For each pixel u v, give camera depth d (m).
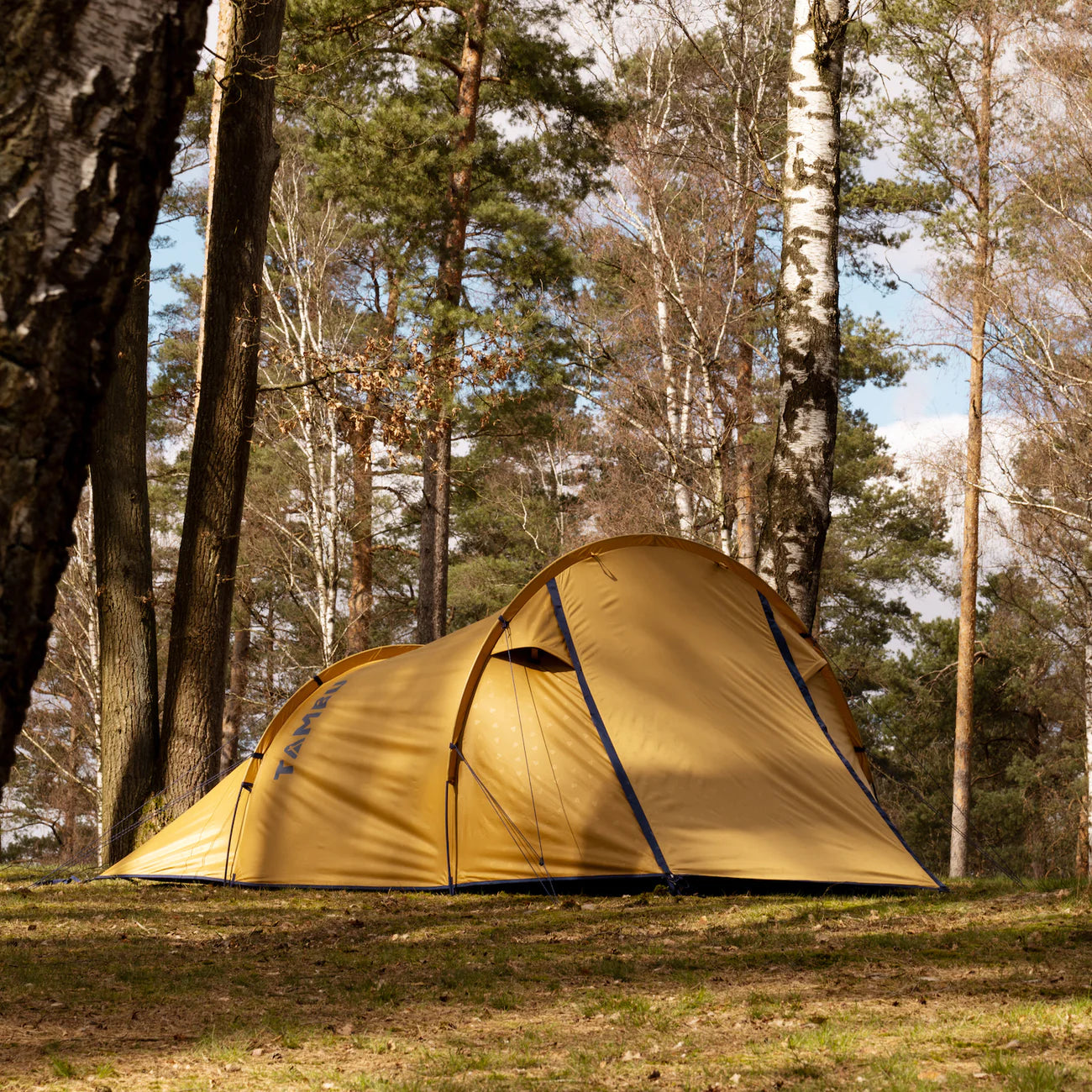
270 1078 3.58
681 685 8.64
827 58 10.66
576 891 8.14
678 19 16.20
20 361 2.10
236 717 30.48
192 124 18.89
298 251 23.11
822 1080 3.38
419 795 8.66
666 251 18.53
